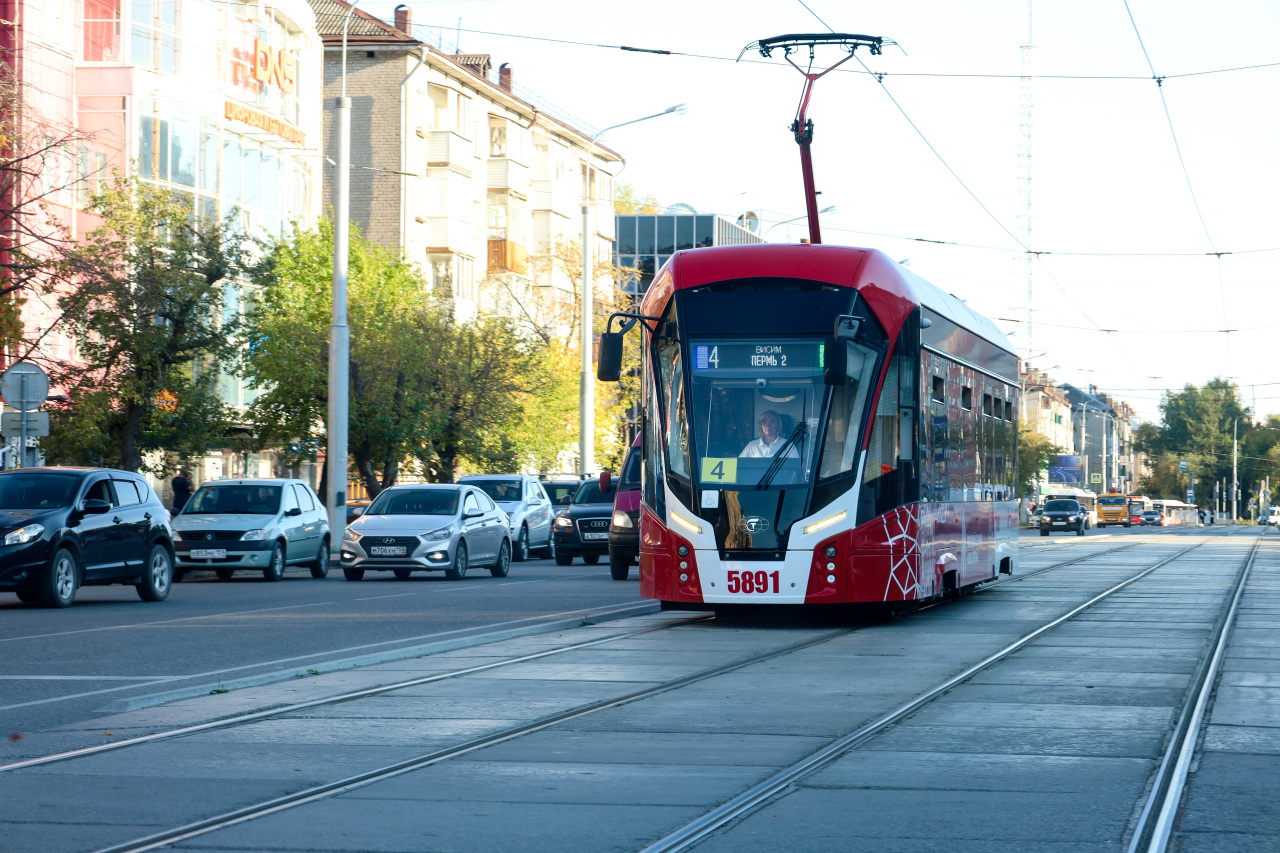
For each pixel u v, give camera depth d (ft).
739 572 54.08
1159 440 568.82
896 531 54.80
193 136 141.69
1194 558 126.11
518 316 190.39
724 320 55.57
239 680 39.34
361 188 199.72
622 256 334.44
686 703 35.96
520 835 22.18
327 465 111.96
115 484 72.18
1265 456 553.64
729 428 54.90
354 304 138.00
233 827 22.66
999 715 34.04
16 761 28.25
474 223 214.28
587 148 258.37
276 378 130.62
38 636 53.31
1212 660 45.03
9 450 87.45
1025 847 21.49
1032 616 61.93
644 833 22.33
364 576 103.19
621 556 93.91
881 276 56.39
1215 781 26.35
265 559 92.48
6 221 103.81
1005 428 78.95
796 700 36.47
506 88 244.83
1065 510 246.06
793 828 22.72
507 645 49.80
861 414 54.70
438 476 146.61
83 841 21.67
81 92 133.39
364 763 27.99
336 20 201.87
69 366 104.99
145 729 31.91
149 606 69.77
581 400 155.63
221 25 148.25
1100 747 29.84
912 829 22.63
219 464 158.10
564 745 30.07
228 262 111.75
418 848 21.36
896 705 35.58
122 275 106.52
